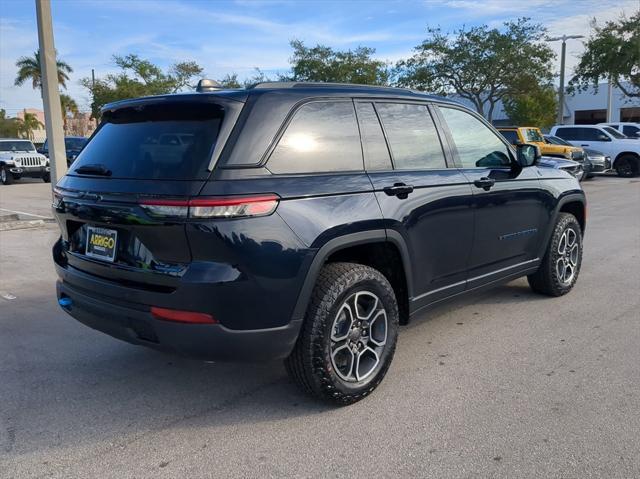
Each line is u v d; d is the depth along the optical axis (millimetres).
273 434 3219
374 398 3621
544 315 5168
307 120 3396
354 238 3375
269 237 3012
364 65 28828
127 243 3205
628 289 5957
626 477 2764
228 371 4102
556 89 36031
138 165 3232
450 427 3246
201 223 2885
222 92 3248
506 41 27797
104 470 2895
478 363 4133
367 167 3631
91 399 3680
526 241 5090
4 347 4582
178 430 3281
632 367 4008
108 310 3291
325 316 3271
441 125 4305
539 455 2953
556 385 3746
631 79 30031
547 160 13070
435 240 4012
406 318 3965
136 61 33062
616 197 14750
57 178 11031
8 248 8555
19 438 3203
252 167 3057
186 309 2965
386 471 2846
